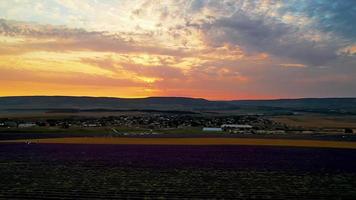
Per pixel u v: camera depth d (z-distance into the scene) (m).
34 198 27.70
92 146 71.75
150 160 51.41
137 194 29.30
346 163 48.88
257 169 43.56
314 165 46.97
